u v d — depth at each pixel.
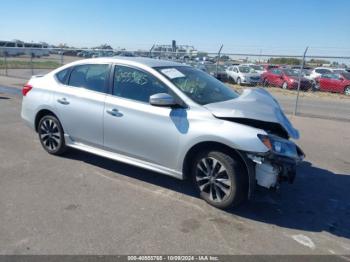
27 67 30.81
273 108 4.19
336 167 5.57
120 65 4.67
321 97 18.80
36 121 5.65
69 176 4.73
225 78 24.41
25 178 4.61
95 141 4.87
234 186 3.73
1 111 9.00
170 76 4.32
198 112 3.92
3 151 5.70
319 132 8.02
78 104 4.94
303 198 4.35
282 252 3.13
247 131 3.62
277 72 23.38
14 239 3.16
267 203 4.16
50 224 3.45
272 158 3.60
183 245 3.17
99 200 4.03
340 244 3.31
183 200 4.11
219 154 3.79
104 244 3.13
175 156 4.08
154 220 3.61
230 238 3.33
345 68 23.83
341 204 4.22
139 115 4.29
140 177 4.77
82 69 5.11
